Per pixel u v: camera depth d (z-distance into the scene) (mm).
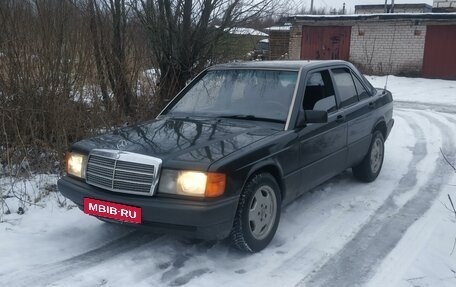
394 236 4586
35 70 6273
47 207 5098
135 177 3783
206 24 7715
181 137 4219
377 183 6273
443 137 9438
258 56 10070
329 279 3770
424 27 22984
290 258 4102
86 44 6719
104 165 3939
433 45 22969
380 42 24094
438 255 4211
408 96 17734
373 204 5461
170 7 7570
